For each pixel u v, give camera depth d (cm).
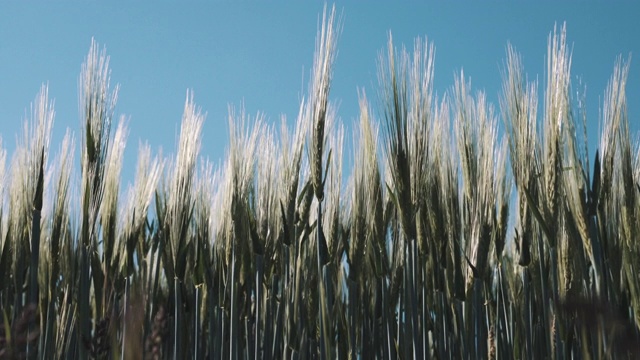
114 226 545
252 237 554
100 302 538
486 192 537
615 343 142
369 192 552
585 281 478
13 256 584
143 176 597
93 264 549
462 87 550
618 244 498
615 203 510
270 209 569
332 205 568
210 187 603
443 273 548
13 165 597
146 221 599
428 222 536
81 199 532
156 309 556
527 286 516
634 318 493
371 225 558
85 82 539
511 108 530
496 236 539
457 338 536
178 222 566
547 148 507
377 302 561
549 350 498
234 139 573
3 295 583
